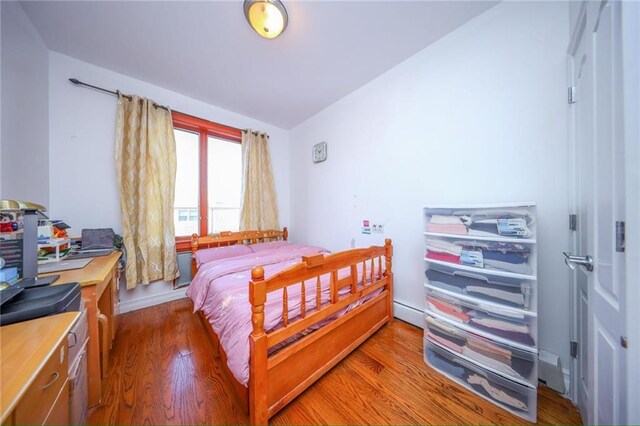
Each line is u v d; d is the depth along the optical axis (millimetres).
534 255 1144
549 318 1331
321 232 3020
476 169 1630
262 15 1509
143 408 1155
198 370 1439
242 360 1031
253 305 1019
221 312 1383
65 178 1975
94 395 1146
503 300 1221
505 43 1487
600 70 803
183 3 1463
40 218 1469
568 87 1229
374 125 2338
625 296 607
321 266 1341
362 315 1698
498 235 1251
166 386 1304
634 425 575
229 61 2037
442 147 1812
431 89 1871
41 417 617
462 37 1682
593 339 854
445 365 1408
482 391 1244
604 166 763
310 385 1300
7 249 997
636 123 578
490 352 1247
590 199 889
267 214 3283
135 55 1961
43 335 676
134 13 1537
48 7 1488
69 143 1989
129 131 2213
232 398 1221
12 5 1405
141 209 2207
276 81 2354
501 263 1234
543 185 1353
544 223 1349
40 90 1754
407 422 1092
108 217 2172
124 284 2258
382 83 2246
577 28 1063
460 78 1700
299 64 2090
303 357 1225
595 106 851
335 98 2703
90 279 1148
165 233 2377
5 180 1338
